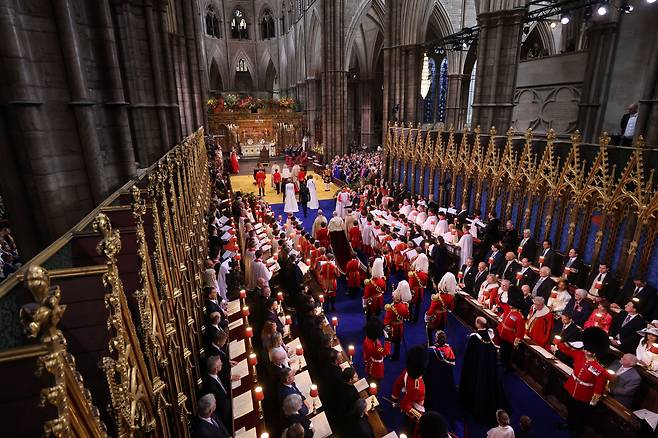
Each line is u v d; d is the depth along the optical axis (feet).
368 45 159.63
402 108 96.53
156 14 46.03
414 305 41.42
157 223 16.38
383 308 40.60
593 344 23.26
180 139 51.34
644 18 58.70
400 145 80.69
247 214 56.80
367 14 142.20
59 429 6.19
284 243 42.52
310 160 142.72
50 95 21.02
